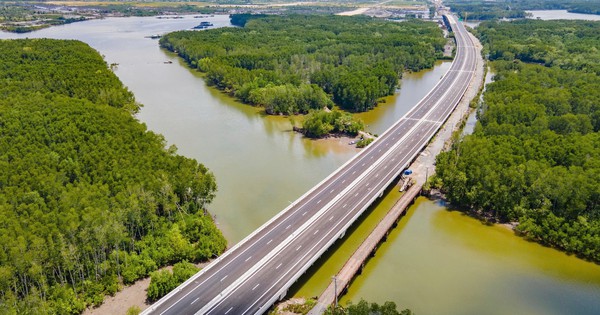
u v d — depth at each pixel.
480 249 138.12
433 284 122.50
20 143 166.00
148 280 121.88
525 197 149.00
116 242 120.75
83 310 110.19
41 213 122.50
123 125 190.75
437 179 172.75
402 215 156.88
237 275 117.50
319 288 120.56
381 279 124.50
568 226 136.75
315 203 152.62
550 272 127.62
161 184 139.88
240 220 151.75
